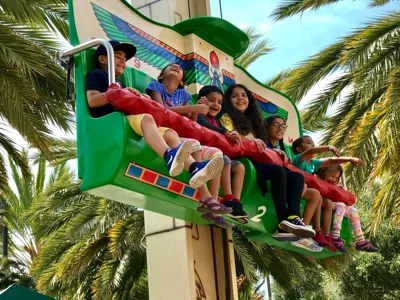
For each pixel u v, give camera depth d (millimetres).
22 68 9570
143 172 4902
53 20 10930
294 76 12125
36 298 6109
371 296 21422
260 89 8078
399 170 10281
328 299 22594
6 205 20906
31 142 10023
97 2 5922
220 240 6836
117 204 13523
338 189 7418
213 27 6891
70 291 15805
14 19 10852
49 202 14805
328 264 15156
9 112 9789
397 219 11344
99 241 14305
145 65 6258
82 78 5281
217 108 6285
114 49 5500
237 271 14984
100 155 4824
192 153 4895
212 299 6566
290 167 6691
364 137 10414
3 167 10805
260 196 6117
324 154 11672
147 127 4727
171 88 5953
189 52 6820
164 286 6410
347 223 7836
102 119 4875
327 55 11852
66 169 20547
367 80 10578
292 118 8508
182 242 6410
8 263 21469
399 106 9570
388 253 21375
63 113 10500
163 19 7434
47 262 14383
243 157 5973
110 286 13430
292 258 14992
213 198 4906
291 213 6090
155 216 6648
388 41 10617
